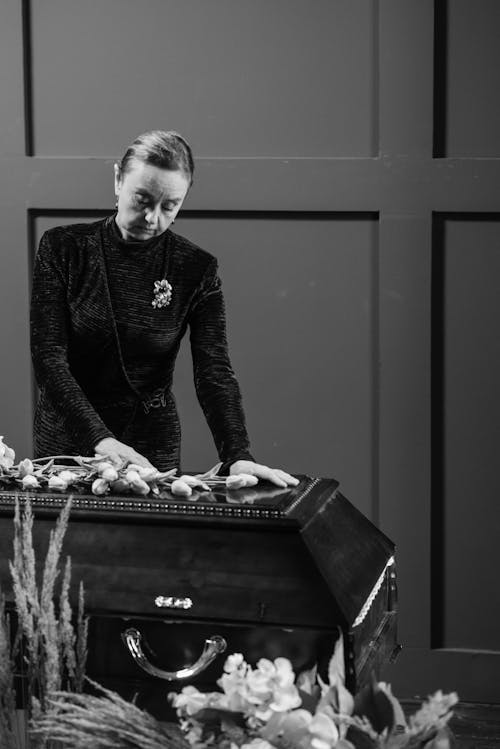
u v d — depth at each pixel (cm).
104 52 420
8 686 140
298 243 420
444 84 412
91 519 205
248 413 426
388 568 239
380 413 417
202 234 422
